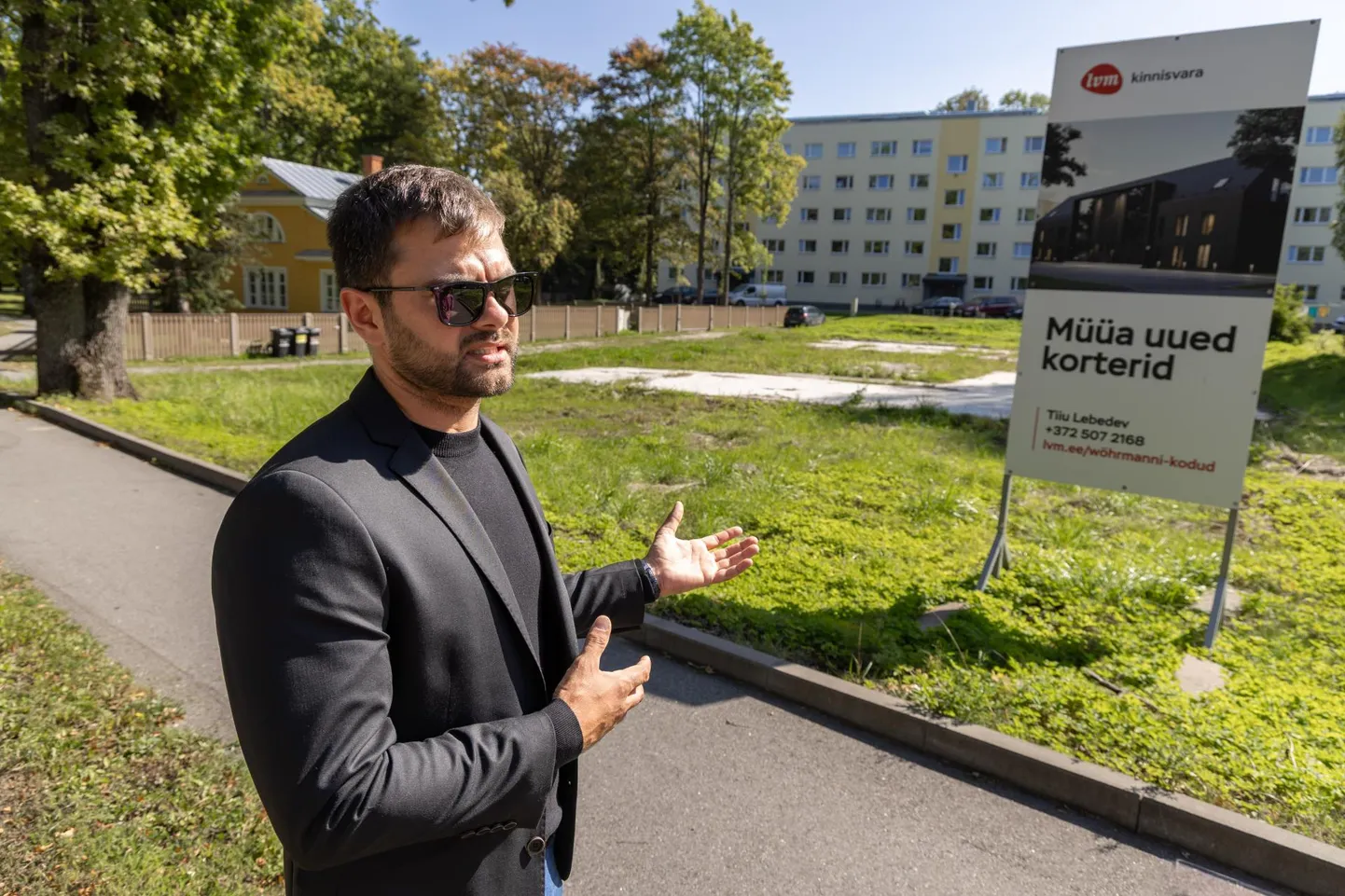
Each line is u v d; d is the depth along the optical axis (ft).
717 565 6.34
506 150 152.46
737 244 171.32
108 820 9.78
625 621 5.93
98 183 38.22
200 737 11.63
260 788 3.52
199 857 9.27
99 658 13.98
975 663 14.39
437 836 3.66
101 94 38.42
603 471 28.35
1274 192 14.64
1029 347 17.43
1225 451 15.55
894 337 114.11
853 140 222.28
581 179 164.04
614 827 10.43
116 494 25.62
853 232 226.17
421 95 156.35
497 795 3.75
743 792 11.23
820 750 12.35
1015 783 11.56
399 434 4.26
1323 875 9.48
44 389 42.09
